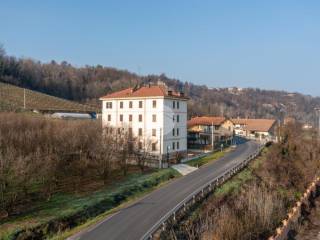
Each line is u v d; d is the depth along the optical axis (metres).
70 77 198.38
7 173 31.94
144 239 24.59
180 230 27.80
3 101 111.12
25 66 179.12
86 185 41.03
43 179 36.66
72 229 28.02
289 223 34.03
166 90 67.19
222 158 61.50
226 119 94.25
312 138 84.75
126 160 51.59
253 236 28.97
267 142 82.12
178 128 68.62
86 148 50.47
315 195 49.22
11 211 30.00
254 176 49.09
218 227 27.78
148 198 35.97
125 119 69.12
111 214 30.78
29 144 44.59
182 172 50.19
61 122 63.81
